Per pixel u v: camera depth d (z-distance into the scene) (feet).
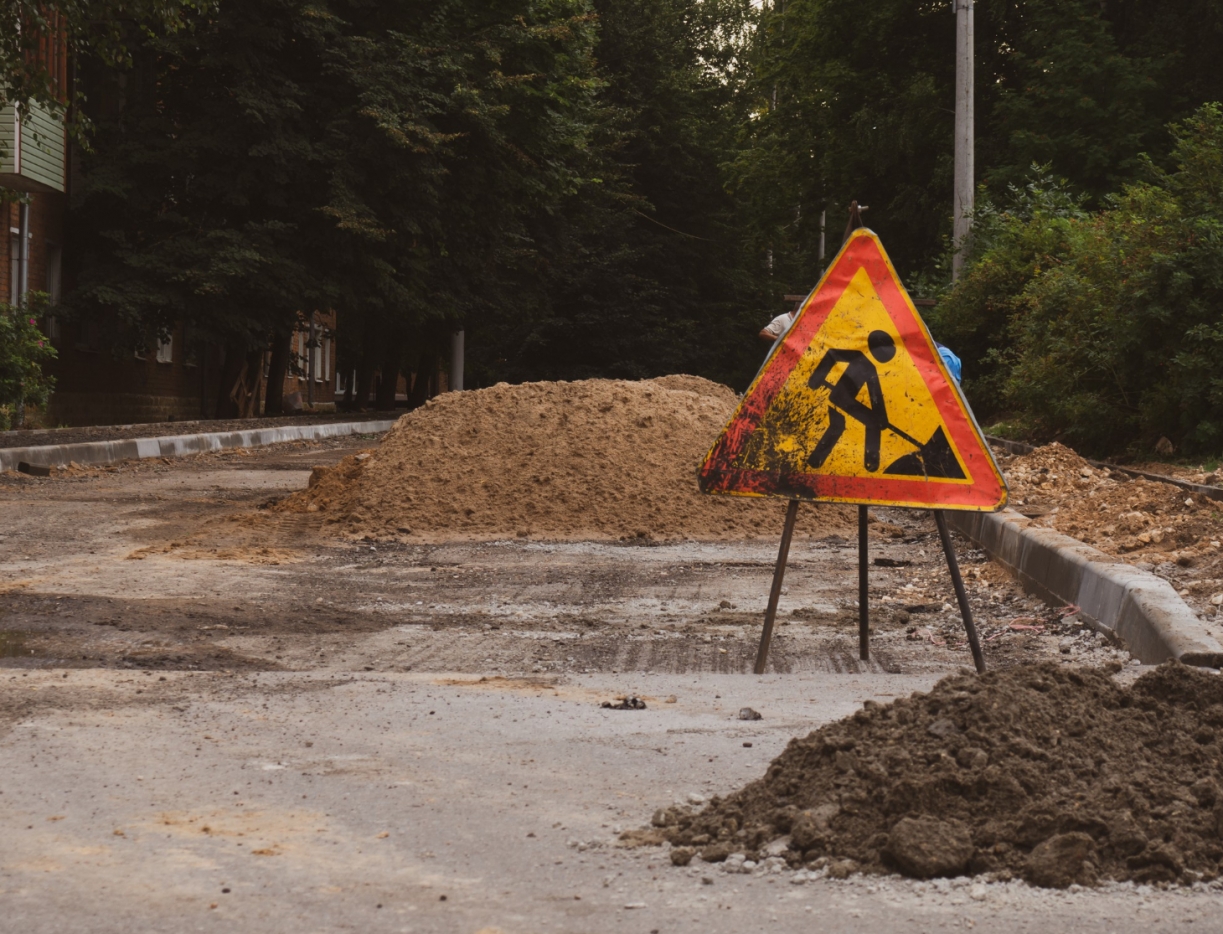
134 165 153.58
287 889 17.29
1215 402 83.20
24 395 115.96
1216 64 162.91
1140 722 20.84
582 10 187.32
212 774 22.61
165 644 35.40
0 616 39.01
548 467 69.77
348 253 160.15
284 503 71.82
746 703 28.48
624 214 256.52
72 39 94.79
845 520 68.74
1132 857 17.58
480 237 186.39
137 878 17.66
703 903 16.78
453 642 36.96
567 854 18.66
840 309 33.24
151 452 112.98
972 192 145.07
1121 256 91.86
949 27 186.09
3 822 19.95
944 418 32.89
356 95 159.84
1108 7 169.78
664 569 53.83
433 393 329.31
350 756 23.86
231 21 149.69
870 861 17.87
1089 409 92.02
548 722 26.48
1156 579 35.91
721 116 290.76
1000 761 19.15
